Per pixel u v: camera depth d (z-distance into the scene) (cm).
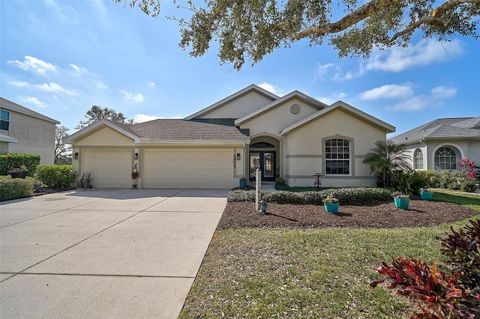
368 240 504
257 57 568
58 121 2572
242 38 539
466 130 1723
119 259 420
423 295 183
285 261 402
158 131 1524
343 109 1424
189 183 1436
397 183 1179
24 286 331
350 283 330
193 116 1900
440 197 1064
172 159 1442
